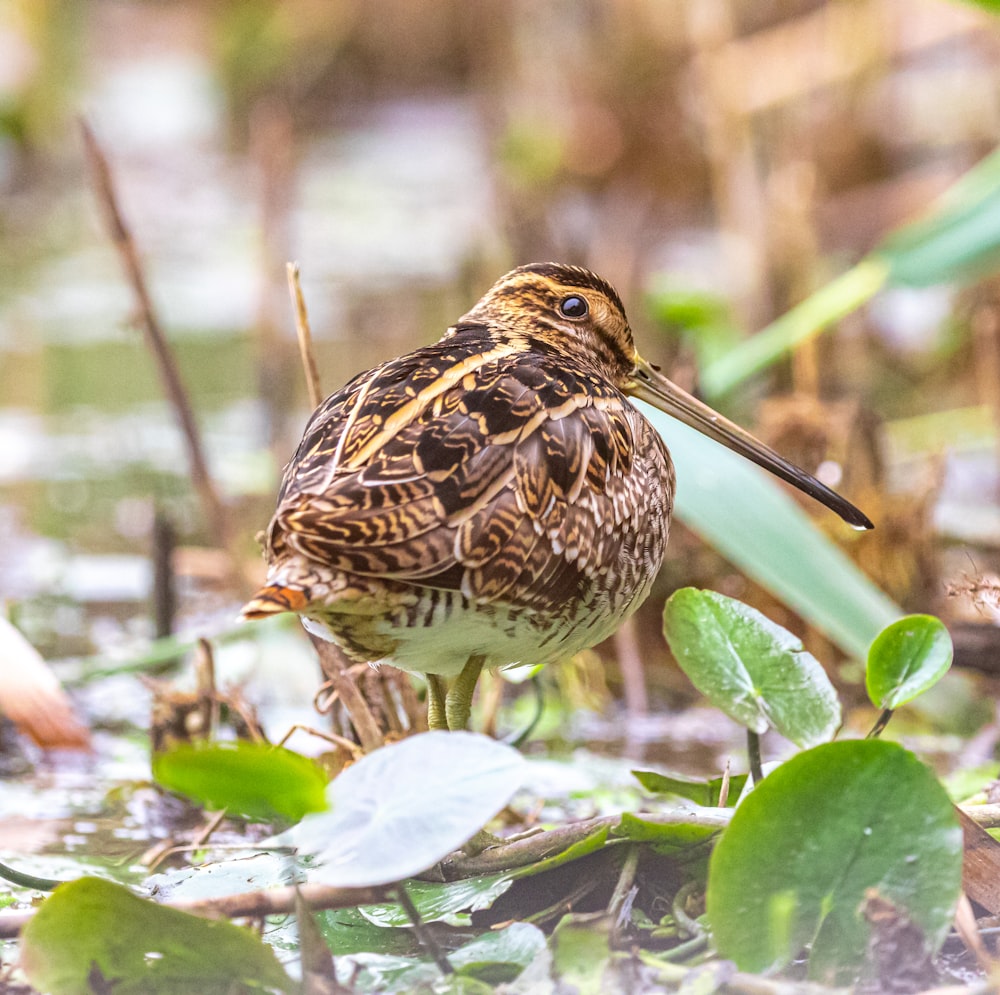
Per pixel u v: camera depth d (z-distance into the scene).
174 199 28.22
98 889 5.96
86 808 8.72
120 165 30.09
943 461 11.55
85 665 10.43
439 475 6.36
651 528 7.31
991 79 19.38
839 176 20.22
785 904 5.96
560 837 6.84
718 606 7.23
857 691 10.59
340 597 6.14
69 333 20.89
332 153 31.61
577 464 6.76
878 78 20.58
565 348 8.23
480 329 8.01
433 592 6.37
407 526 6.21
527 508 6.51
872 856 5.95
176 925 5.97
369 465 6.35
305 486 6.40
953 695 10.02
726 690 7.15
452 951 6.39
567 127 24.03
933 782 5.92
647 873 6.72
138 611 12.30
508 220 18.31
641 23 24.08
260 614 5.91
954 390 16.28
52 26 30.33
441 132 32.31
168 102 32.81
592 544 6.82
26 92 29.39
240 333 20.86
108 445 16.52
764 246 16.81
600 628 7.20
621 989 5.91
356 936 6.60
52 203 28.03
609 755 9.66
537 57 26.14
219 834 8.30
